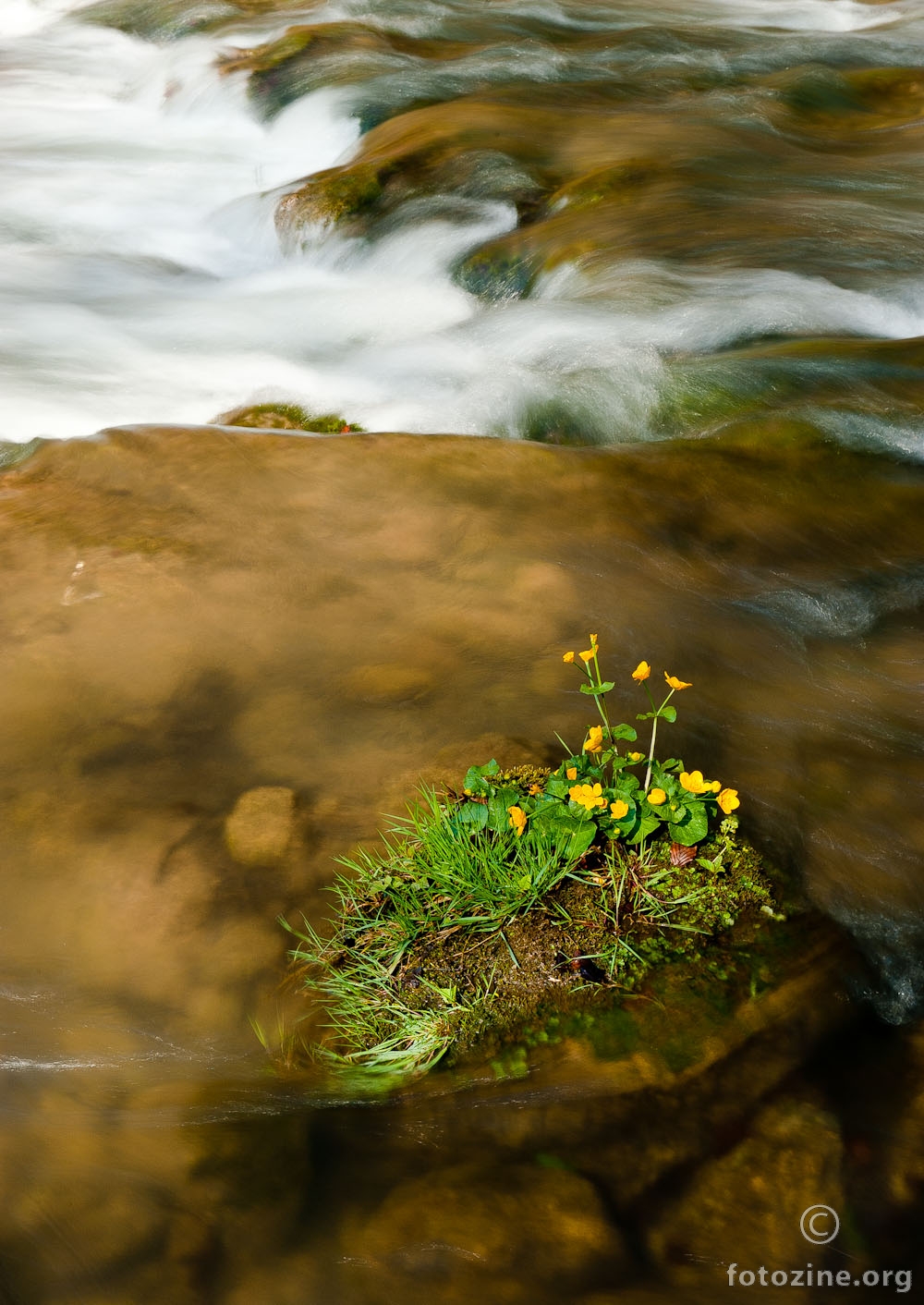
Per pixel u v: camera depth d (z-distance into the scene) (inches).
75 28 805.9
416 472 205.8
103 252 414.0
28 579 171.5
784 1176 99.1
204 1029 110.6
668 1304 89.9
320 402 281.4
